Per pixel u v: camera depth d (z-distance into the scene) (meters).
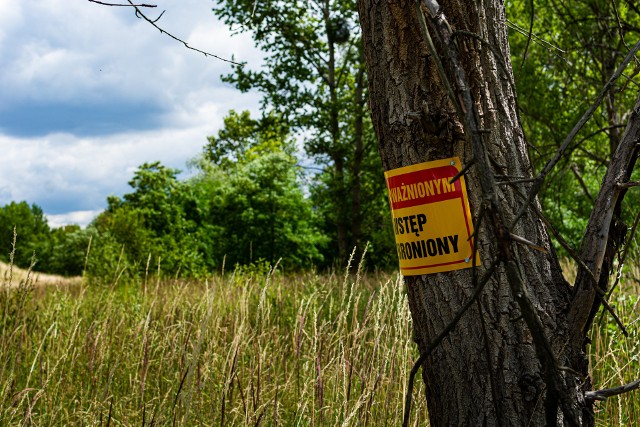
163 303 5.57
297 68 16.92
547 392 1.30
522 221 1.83
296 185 22.20
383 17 1.93
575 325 1.78
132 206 23.38
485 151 1.17
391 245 15.35
